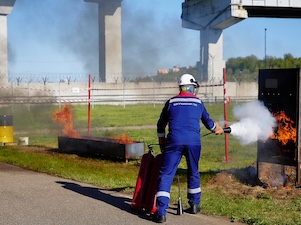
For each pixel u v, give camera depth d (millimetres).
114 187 8156
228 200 7148
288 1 49719
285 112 7906
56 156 12391
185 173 9680
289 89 7816
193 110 6242
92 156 12406
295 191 7574
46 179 8883
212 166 10898
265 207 6680
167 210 6609
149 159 6527
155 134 18969
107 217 6129
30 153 12906
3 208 6484
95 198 7254
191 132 6160
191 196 6410
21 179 8828
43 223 5773
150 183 6363
